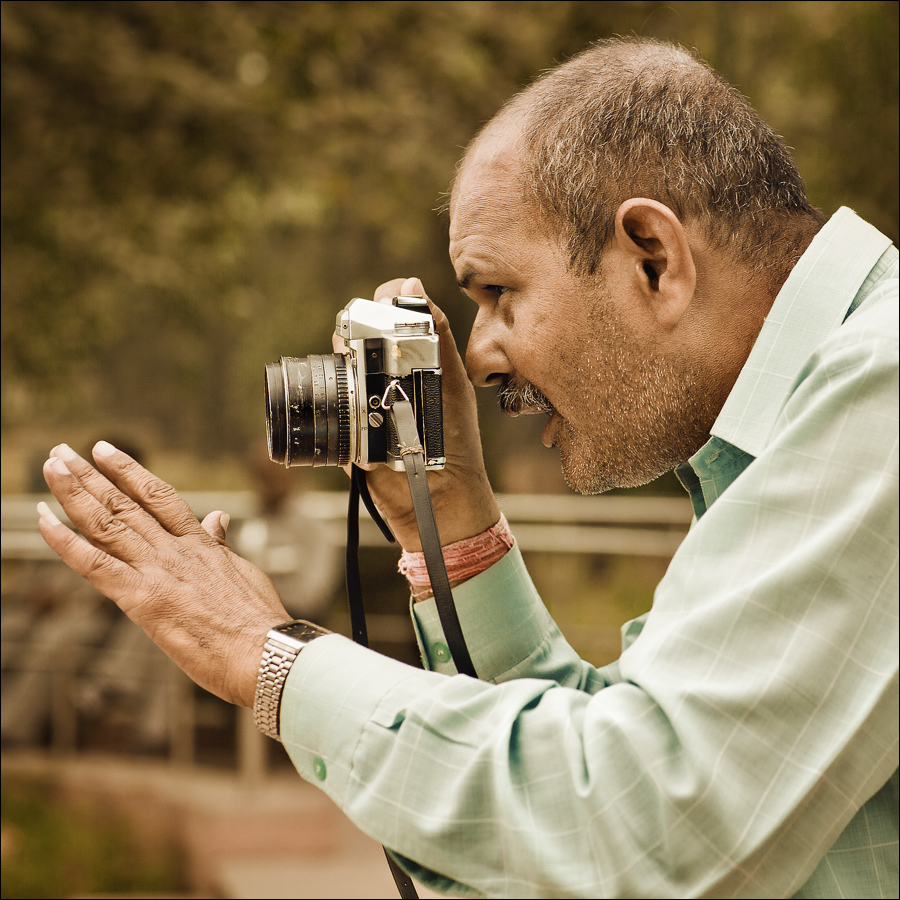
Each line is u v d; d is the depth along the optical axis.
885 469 1.12
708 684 1.11
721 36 6.73
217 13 6.96
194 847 5.39
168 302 9.37
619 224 1.40
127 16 6.92
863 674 1.10
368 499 1.73
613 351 1.45
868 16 6.75
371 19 7.21
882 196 6.70
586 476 1.54
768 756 1.09
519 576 1.78
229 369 17.22
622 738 1.14
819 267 1.36
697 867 1.09
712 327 1.42
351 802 1.23
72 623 6.46
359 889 4.72
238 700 1.35
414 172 8.07
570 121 1.45
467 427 1.71
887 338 1.17
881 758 1.10
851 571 1.11
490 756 1.17
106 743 6.40
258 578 1.44
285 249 14.88
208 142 7.20
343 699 1.26
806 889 1.16
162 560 1.40
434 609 1.75
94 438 6.45
